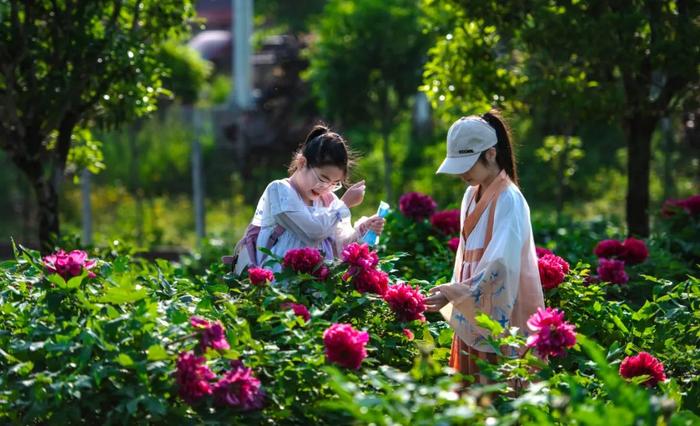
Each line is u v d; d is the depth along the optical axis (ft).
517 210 20.22
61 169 34.63
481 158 20.44
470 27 35.94
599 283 26.25
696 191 67.00
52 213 34.47
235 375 17.16
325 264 21.48
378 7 70.59
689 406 20.65
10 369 17.56
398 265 30.42
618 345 22.61
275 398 17.87
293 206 22.48
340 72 71.15
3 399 17.25
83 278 19.66
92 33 33.47
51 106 32.68
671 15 32.63
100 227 72.59
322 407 17.90
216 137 93.91
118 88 33.83
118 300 18.60
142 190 84.69
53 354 18.03
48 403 17.38
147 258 52.80
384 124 71.82
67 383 16.94
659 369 19.94
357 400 15.51
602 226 40.93
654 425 14.83
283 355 18.22
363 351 17.94
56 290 19.39
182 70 87.71
